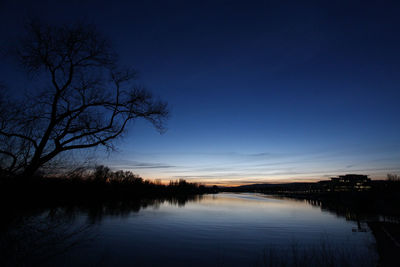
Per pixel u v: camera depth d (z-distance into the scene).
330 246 25.66
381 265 18.17
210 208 80.12
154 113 15.41
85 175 9.53
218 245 27.12
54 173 8.77
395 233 29.89
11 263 7.02
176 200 124.50
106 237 28.33
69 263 16.47
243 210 74.00
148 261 20.73
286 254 22.97
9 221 7.32
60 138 11.52
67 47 12.66
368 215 52.91
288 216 57.81
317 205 97.31
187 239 30.11
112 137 13.67
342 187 153.50
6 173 7.63
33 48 12.15
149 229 36.38
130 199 109.06
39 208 8.12
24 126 8.77
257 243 28.23
